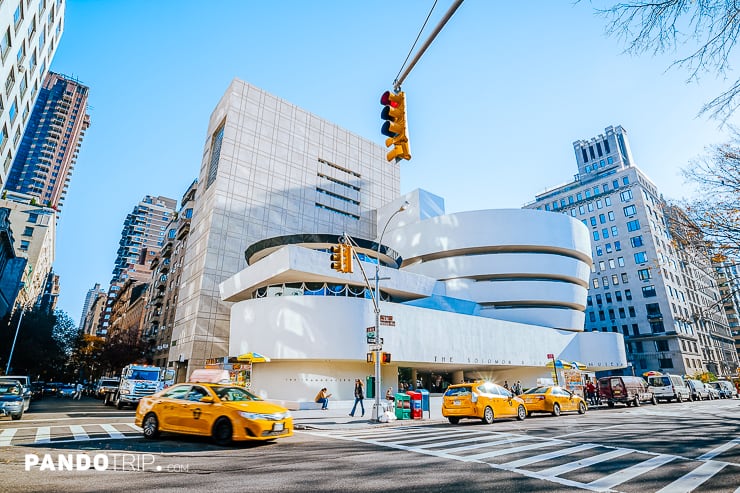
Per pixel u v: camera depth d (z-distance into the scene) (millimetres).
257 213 46406
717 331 80562
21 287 57969
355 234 55281
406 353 28594
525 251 44219
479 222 43219
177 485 5699
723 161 11914
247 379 27203
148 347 59031
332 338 26297
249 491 5445
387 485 5871
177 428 10133
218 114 52219
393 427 15586
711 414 18875
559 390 20203
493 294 41000
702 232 12508
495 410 15742
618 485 5977
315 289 29344
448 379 41062
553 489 5738
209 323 40625
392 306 28938
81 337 70188
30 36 29109
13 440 9922
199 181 51781
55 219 85000
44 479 5941
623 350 45781
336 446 9812
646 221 73000
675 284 72250
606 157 96875
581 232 47031
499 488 5773
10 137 30969
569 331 44531
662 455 8344
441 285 37156
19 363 47719
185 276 47188
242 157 47062
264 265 29094
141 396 24469
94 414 19703
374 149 62969
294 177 51094
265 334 27250
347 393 27219
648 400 29172
